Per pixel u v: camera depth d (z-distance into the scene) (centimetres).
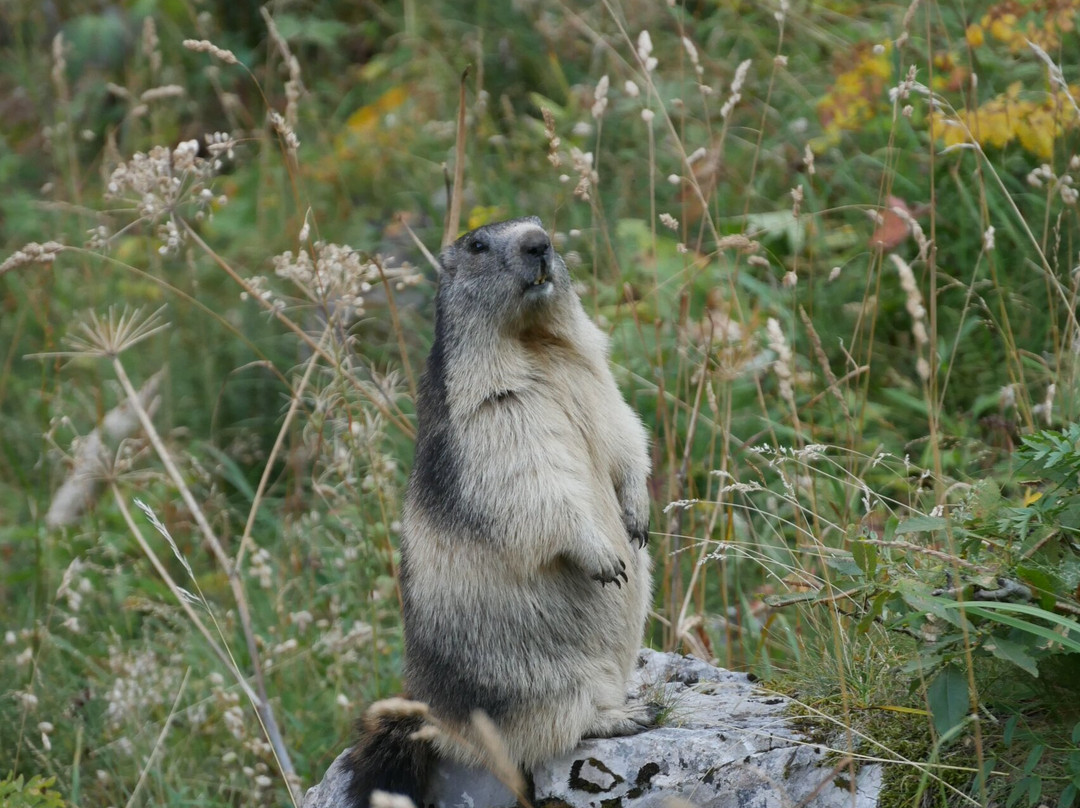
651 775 706
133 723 1009
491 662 736
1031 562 657
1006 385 1092
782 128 1432
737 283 1212
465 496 743
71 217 1581
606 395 816
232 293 1473
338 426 1068
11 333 1502
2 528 1292
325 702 1060
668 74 1556
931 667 649
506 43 1686
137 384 1409
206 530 942
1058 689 639
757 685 818
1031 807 595
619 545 777
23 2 1916
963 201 1199
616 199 1438
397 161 1599
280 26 1816
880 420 1141
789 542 1076
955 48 1280
